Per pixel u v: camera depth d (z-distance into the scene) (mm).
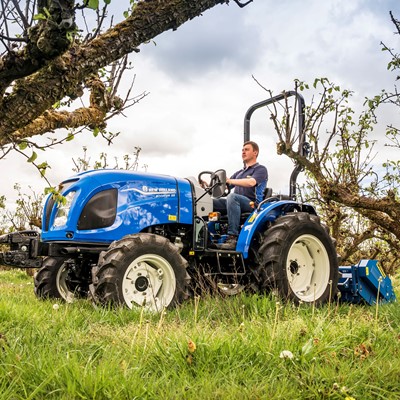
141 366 2367
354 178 6266
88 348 2682
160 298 4469
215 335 2861
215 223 5418
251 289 4996
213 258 5062
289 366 2453
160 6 2307
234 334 2848
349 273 5523
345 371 2426
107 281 4172
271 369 2451
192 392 2115
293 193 5727
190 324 3568
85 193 4586
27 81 2145
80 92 2543
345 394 2180
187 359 2467
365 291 5305
